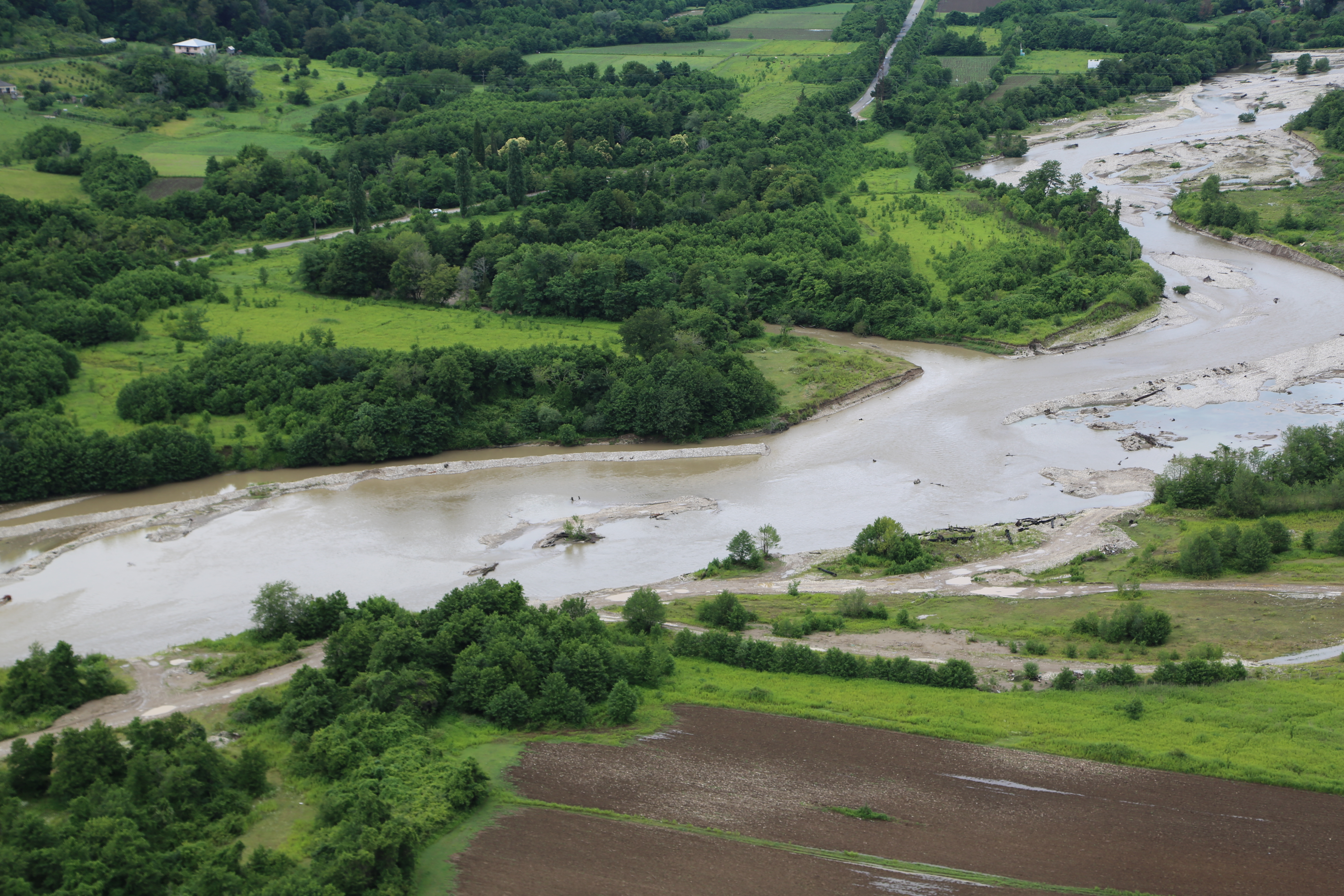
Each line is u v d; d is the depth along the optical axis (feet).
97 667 349.20
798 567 451.53
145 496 522.06
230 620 407.85
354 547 472.03
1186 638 364.79
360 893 236.43
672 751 304.09
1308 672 330.54
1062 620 386.11
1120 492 506.89
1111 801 272.10
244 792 281.54
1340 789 269.85
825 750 302.45
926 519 492.54
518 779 291.17
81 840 245.65
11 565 455.22
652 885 245.04
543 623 358.02
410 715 313.53
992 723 313.12
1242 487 463.01
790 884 244.22
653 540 480.23
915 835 261.85
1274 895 234.58
